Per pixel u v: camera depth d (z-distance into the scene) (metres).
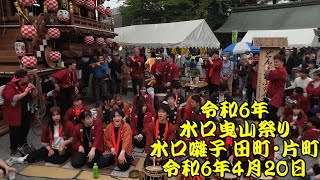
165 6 21.05
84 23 10.11
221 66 9.67
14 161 5.32
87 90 11.12
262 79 7.91
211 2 21.09
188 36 13.03
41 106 6.89
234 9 22.45
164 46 13.55
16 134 5.62
